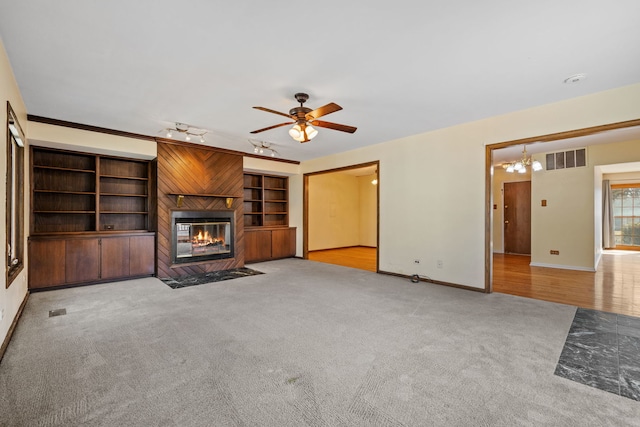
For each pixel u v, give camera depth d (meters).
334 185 9.97
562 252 6.27
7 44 2.44
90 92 3.37
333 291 4.38
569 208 6.19
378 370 2.18
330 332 2.87
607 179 9.65
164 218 5.34
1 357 2.33
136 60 2.70
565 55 2.62
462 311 3.49
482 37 2.35
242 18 2.12
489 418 1.67
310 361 2.31
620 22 2.15
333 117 4.25
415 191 5.16
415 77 3.03
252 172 7.34
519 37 2.35
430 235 4.96
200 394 1.88
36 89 3.29
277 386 1.97
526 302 3.86
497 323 3.11
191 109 3.90
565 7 2.00
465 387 1.97
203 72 2.92
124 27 2.22
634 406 1.78
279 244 7.54
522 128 3.97
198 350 2.48
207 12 2.05
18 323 3.07
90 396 1.86
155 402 1.80
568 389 1.95
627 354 2.43
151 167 5.52
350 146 6.00
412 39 2.38
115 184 5.37
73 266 4.55
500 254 8.29
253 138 5.34
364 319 3.22
